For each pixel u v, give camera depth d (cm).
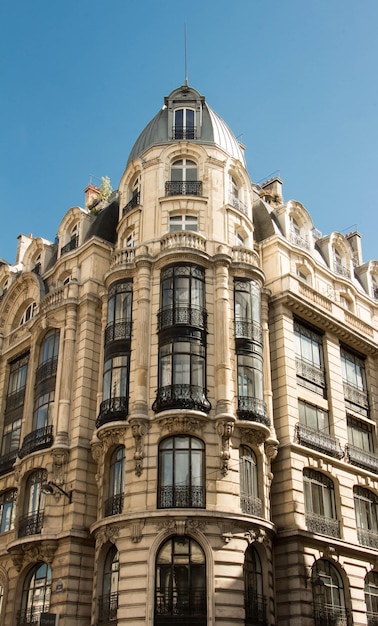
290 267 3781
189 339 3077
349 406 3788
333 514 3338
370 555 3394
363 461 3625
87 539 3041
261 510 2959
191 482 2817
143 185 3634
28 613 3092
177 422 2886
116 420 3008
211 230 3431
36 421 3484
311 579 2989
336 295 4109
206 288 3262
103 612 2767
